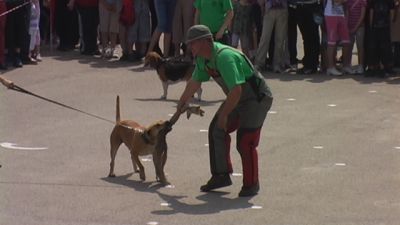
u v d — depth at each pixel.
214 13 17.02
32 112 16.33
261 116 10.73
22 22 21.08
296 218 9.98
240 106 10.71
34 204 10.48
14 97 17.70
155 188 11.26
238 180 11.71
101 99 17.62
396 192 11.12
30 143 13.86
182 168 12.31
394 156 13.08
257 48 21.25
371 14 20.12
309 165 12.53
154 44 21.44
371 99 17.69
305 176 11.91
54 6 23.81
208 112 16.39
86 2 22.89
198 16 17.25
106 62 22.27
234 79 10.30
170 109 16.62
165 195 10.91
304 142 14.01
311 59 20.72
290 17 20.84
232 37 21.33
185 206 10.45
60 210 10.23
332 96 18.03
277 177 11.84
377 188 11.31
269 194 11.00
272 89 18.75
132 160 12.09
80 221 9.81
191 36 10.42
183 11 21.45
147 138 11.32
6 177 11.73
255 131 10.79
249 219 9.92
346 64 20.81
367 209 10.36
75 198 10.75
